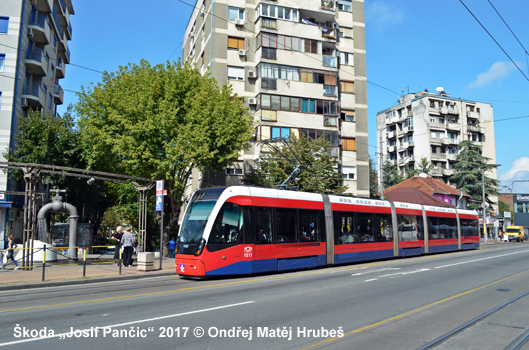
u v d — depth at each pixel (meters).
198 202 16.02
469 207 62.25
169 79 25.98
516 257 25.75
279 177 34.03
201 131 24.78
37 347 6.39
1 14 32.59
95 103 25.77
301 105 38.56
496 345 6.92
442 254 28.03
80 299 10.77
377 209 22.73
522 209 89.88
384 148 80.56
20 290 12.72
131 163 25.56
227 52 38.47
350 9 44.59
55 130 32.91
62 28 46.81
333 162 35.41
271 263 16.41
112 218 61.72
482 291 12.64
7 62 32.16
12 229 32.78
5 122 31.50
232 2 39.19
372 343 6.83
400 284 13.75
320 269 18.58
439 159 71.62
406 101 76.44
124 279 15.61
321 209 19.20
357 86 43.59
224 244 15.15
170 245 28.86
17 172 31.16
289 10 39.53
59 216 45.16
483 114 77.31
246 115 29.09
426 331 7.69
